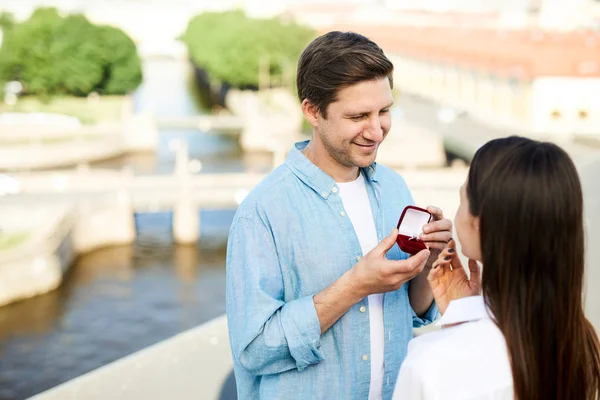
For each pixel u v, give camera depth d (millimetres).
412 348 1559
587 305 2973
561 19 57281
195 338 3639
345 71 1839
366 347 2012
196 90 90250
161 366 3338
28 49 59375
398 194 2236
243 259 1942
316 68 1902
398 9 98750
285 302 1969
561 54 44594
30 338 25844
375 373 2055
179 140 56875
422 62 69688
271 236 1969
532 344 1496
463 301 1622
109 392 3088
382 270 1765
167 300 29125
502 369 1519
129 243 35094
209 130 60906
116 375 3242
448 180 37688
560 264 1492
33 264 28438
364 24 89312
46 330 26438
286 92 65062
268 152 53469
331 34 1933
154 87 92375
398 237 1944
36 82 59844
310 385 1965
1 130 50938
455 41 64062
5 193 34844
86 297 29141
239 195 36125
